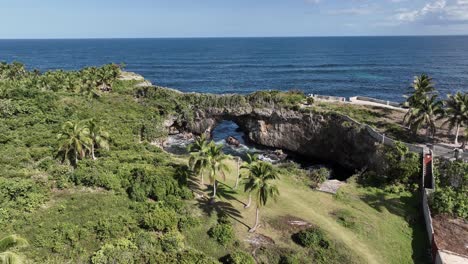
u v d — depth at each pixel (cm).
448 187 4625
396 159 5388
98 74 10062
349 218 4366
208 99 8538
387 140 5766
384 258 3681
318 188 5297
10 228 3425
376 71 17888
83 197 4219
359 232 4091
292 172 6047
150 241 3459
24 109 7169
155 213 3862
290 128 7644
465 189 4697
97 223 3609
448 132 6425
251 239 3881
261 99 8050
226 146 8106
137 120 7794
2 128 6112
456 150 5216
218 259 3525
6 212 3578
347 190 5225
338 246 3781
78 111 7644
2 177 4234
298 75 16988
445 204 4266
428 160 5244
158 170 4891
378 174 5703
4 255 2178
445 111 5878
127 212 3984
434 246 3653
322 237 3853
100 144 5306
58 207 3878
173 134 8831
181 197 4578
